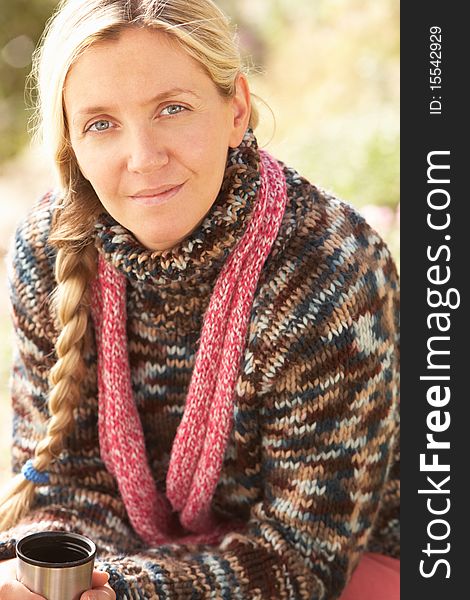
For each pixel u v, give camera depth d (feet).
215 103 6.69
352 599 8.05
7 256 8.04
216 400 7.37
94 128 6.70
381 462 7.79
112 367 7.50
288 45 29.60
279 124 25.61
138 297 7.39
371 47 27.50
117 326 7.43
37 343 7.74
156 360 7.61
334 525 7.52
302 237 7.32
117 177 6.70
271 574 7.27
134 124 6.55
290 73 28.35
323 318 7.18
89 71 6.55
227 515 8.16
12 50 23.12
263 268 7.25
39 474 7.71
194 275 6.97
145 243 6.97
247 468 7.76
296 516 7.48
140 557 7.22
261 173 7.22
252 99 7.60
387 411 7.71
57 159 7.18
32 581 6.22
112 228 7.07
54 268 7.63
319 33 28.91
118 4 6.57
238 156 7.06
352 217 7.70
